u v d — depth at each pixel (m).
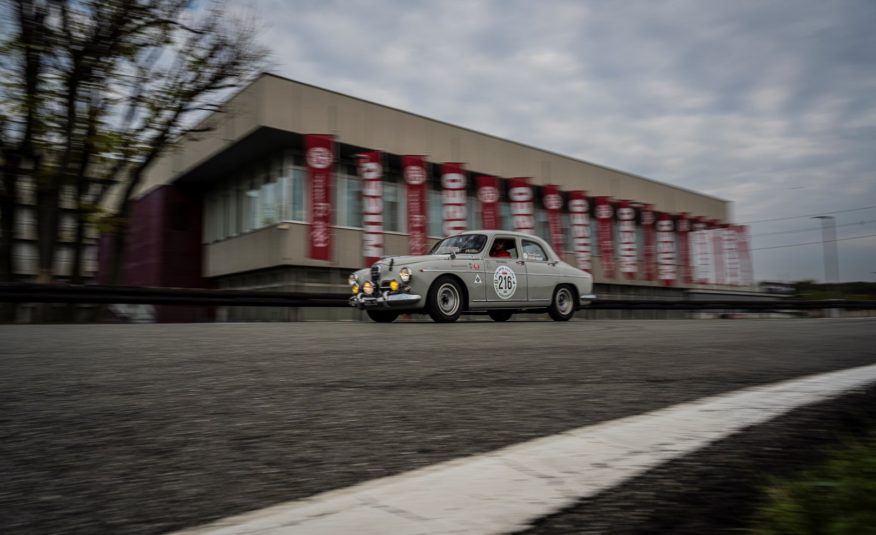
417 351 4.03
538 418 1.97
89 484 1.30
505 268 9.29
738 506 1.13
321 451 1.56
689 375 2.95
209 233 23.70
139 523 1.07
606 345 4.59
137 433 1.76
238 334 5.58
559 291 10.05
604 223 27.80
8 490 1.25
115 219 15.34
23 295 10.30
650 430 1.69
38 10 13.15
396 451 1.56
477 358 3.65
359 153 19.75
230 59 15.48
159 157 16.34
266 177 20.08
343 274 19.62
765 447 1.51
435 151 21.33
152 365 3.24
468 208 23.88
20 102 13.23
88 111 14.30
